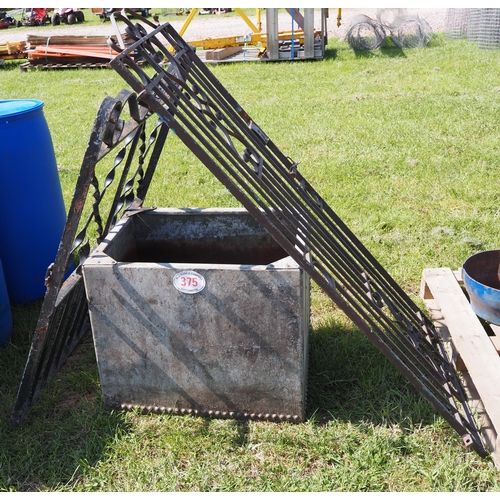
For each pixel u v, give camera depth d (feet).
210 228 9.65
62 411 8.91
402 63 35.91
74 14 66.95
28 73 40.47
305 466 7.82
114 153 20.43
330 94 29.07
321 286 7.27
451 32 44.57
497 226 13.88
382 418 8.45
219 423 8.53
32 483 7.76
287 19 59.31
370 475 7.56
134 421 8.66
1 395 9.29
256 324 7.86
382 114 24.53
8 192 10.77
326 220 9.70
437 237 13.47
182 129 6.56
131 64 6.74
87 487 7.63
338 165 18.48
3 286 10.22
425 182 16.72
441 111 24.31
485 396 7.70
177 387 8.50
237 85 32.45
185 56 8.98
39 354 8.04
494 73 31.24
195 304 7.88
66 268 7.50
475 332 8.93
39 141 11.01
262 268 7.58
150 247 9.91
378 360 9.62
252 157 8.21
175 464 7.95
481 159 18.35
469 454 7.74
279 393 8.26
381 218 14.48
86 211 15.48
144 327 8.15
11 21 69.77
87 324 10.79
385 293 10.71
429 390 8.03
